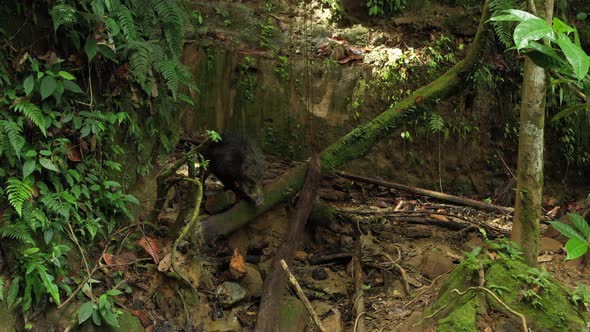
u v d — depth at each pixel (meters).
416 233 5.28
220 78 6.27
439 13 6.92
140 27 3.84
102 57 3.69
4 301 3.24
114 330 3.48
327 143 6.36
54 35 3.49
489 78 6.41
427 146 6.47
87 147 3.66
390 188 6.22
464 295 3.69
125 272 3.86
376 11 6.74
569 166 6.71
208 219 4.56
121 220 3.98
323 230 5.05
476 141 6.57
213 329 3.88
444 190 6.50
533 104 3.91
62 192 3.46
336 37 6.60
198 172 5.05
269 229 4.94
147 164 4.17
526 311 3.51
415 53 6.52
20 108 3.27
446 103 6.50
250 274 4.38
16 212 3.34
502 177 6.59
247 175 4.57
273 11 6.78
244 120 6.32
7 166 3.33
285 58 6.39
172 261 3.79
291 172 4.87
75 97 3.61
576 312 3.53
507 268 3.73
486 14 4.42
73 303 3.49
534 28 1.66
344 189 6.18
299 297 3.97
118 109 3.85
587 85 2.06
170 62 3.80
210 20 6.55
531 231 3.99
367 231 5.23
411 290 4.46
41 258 3.33
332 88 6.40
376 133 4.83
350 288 4.48
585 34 6.93
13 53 3.39
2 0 3.36
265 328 3.75
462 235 5.29
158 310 3.84
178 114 4.54
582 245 1.99
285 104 6.36
